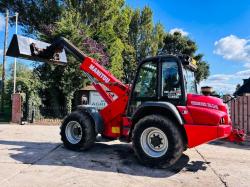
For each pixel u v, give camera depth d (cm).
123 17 3194
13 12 2502
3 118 1761
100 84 812
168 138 631
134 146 662
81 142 769
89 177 568
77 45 1844
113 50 2681
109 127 776
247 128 1115
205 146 941
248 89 2748
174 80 673
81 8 2538
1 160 667
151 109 671
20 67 2477
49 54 891
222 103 665
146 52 4109
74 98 2039
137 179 570
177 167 669
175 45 4584
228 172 640
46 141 938
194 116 638
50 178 551
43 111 1836
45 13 2427
